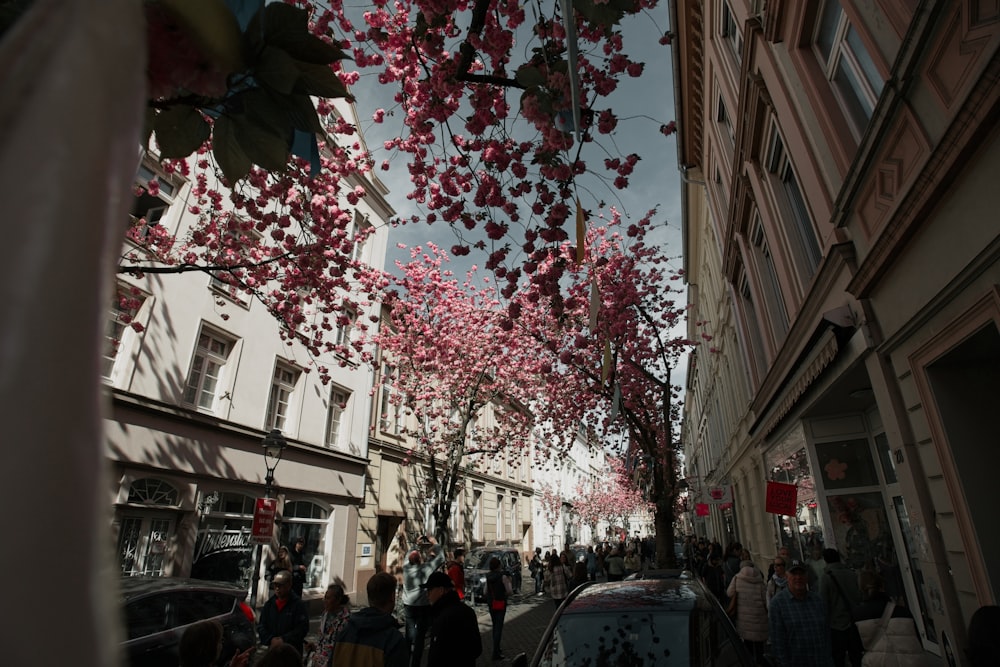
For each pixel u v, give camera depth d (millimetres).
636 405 17094
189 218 11234
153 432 10320
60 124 424
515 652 10172
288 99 1603
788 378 9852
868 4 5379
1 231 361
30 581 298
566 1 1850
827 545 8898
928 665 4398
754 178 10180
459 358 18172
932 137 4539
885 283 5750
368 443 18156
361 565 16984
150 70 1088
